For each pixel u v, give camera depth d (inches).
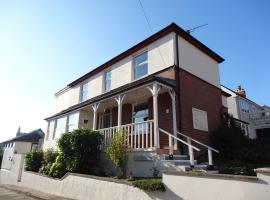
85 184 362.9
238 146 491.5
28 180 580.1
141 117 538.9
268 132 979.9
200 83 539.5
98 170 441.1
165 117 465.7
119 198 294.5
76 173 394.3
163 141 454.3
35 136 1496.1
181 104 458.3
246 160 459.5
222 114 581.6
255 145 514.6
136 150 383.2
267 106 1237.1
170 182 248.7
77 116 638.5
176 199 238.8
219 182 212.1
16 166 705.6
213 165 372.2
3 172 800.3
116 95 475.5
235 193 200.4
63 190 415.8
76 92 810.8
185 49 524.4
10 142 1493.6
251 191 191.6
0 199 420.2
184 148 426.3
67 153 442.6
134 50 587.5
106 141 454.9
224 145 486.6
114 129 449.4
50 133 767.7
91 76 753.6
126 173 385.4
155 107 386.6
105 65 682.8
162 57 511.2
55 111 939.3
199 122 492.7
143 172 364.5
